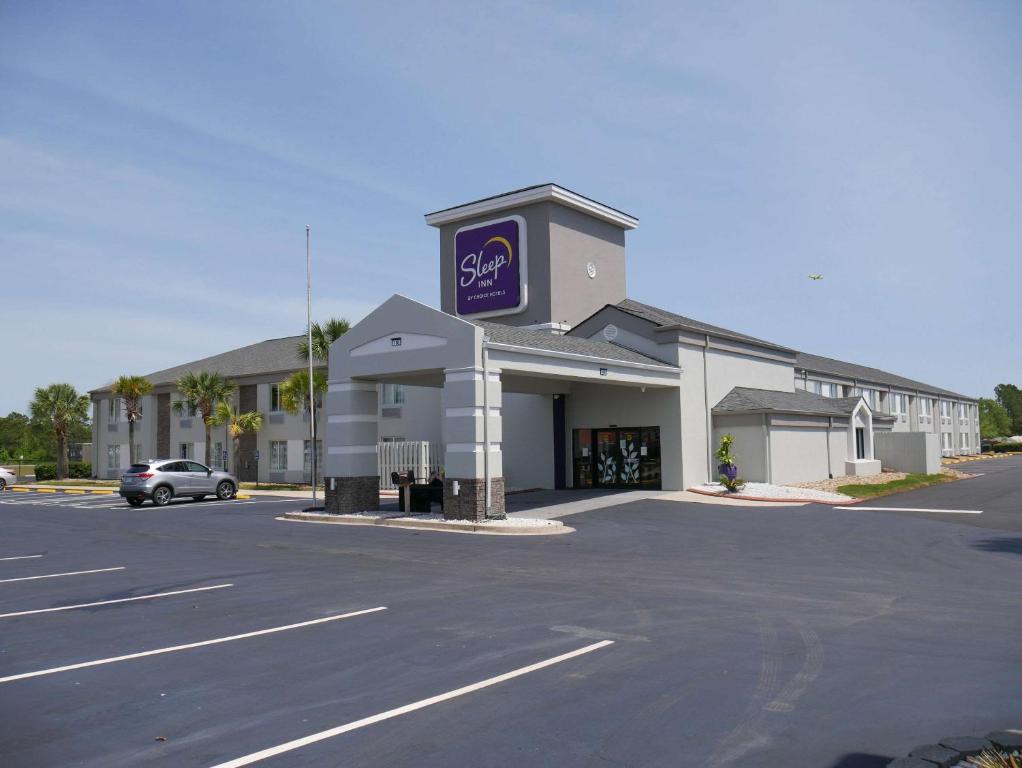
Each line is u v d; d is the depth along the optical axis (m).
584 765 5.14
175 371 48.91
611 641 8.21
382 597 10.64
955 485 31.20
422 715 6.08
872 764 5.14
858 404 35.28
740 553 14.59
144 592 11.22
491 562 13.71
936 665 7.29
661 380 26.03
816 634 8.46
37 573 13.06
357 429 22.34
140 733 5.80
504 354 20.36
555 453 29.58
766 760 5.20
